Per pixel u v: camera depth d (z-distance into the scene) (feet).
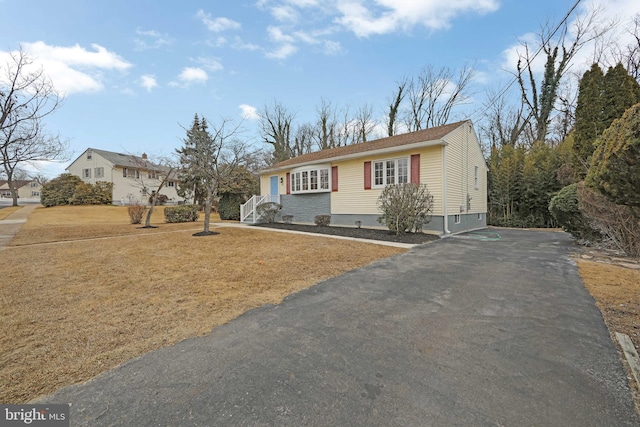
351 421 5.82
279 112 102.63
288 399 6.50
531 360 8.11
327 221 44.70
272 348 8.87
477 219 47.26
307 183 49.26
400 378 7.27
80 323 10.84
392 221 33.01
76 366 7.97
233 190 64.59
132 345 9.16
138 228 45.27
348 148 51.75
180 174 56.80
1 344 9.21
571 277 16.61
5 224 51.60
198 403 6.39
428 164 36.11
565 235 36.42
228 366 7.88
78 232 39.60
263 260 21.70
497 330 10.05
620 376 7.30
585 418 5.85
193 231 40.50
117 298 13.61
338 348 8.84
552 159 48.91
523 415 5.95
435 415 5.97
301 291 14.66
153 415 6.03
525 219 51.65
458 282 15.99
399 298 13.50
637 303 12.41
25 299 13.42
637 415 5.93
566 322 10.64
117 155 118.93
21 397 6.66
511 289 14.66
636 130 10.48
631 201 12.48
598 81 32.50
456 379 7.22
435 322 10.78
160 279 16.80
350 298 13.55
